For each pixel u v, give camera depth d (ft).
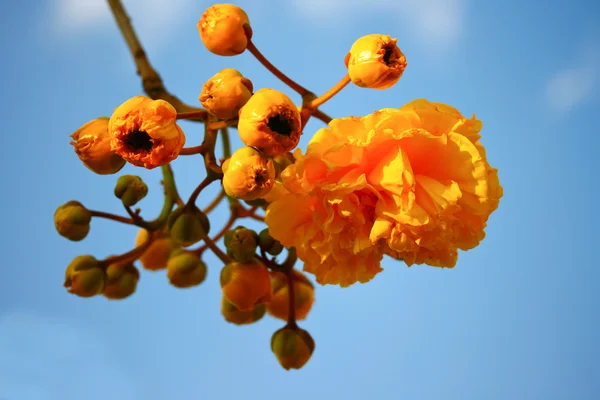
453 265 2.12
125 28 2.36
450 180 2.05
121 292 2.30
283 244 2.11
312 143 2.02
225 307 2.27
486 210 2.06
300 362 2.29
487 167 2.08
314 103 2.16
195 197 2.17
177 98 2.31
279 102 1.99
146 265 2.34
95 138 2.08
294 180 2.02
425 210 2.03
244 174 1.99
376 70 2.09
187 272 2.26
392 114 2.02
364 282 2.13
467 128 2.07
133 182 2.22
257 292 2.19
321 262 2.08
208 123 2.14
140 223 2.24
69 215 2.21
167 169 2.26
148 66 2.33
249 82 2.07
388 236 2.04
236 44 2.14
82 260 2.26
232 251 2.19
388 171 2.01
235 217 2.33
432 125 2.05
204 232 2.19
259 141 1.99
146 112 1.96
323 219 2.05
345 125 2.02
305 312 2.35
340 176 2.04
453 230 2.08
